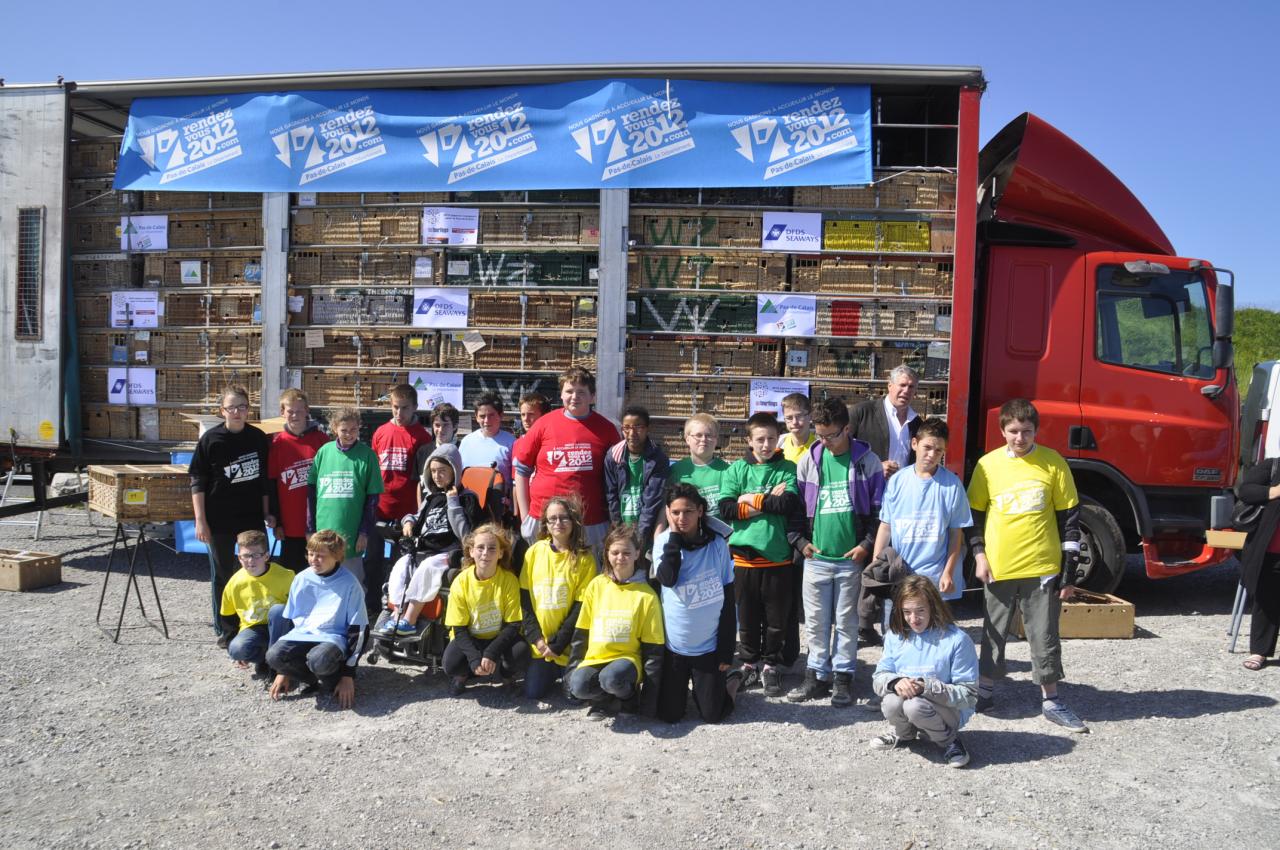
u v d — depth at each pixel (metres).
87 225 7.76
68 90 7.46
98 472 6.34
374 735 4.47
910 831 3.54
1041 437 6.79
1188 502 6.96
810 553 4.93
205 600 6.94
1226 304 6.73
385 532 5.91
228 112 7.31
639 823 3.58
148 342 7.65
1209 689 5.26
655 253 6.87
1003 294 6.89
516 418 7.01
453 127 6.98
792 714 4.86
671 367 6.89
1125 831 3.56
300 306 7.28
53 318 7.53
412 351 7.15
